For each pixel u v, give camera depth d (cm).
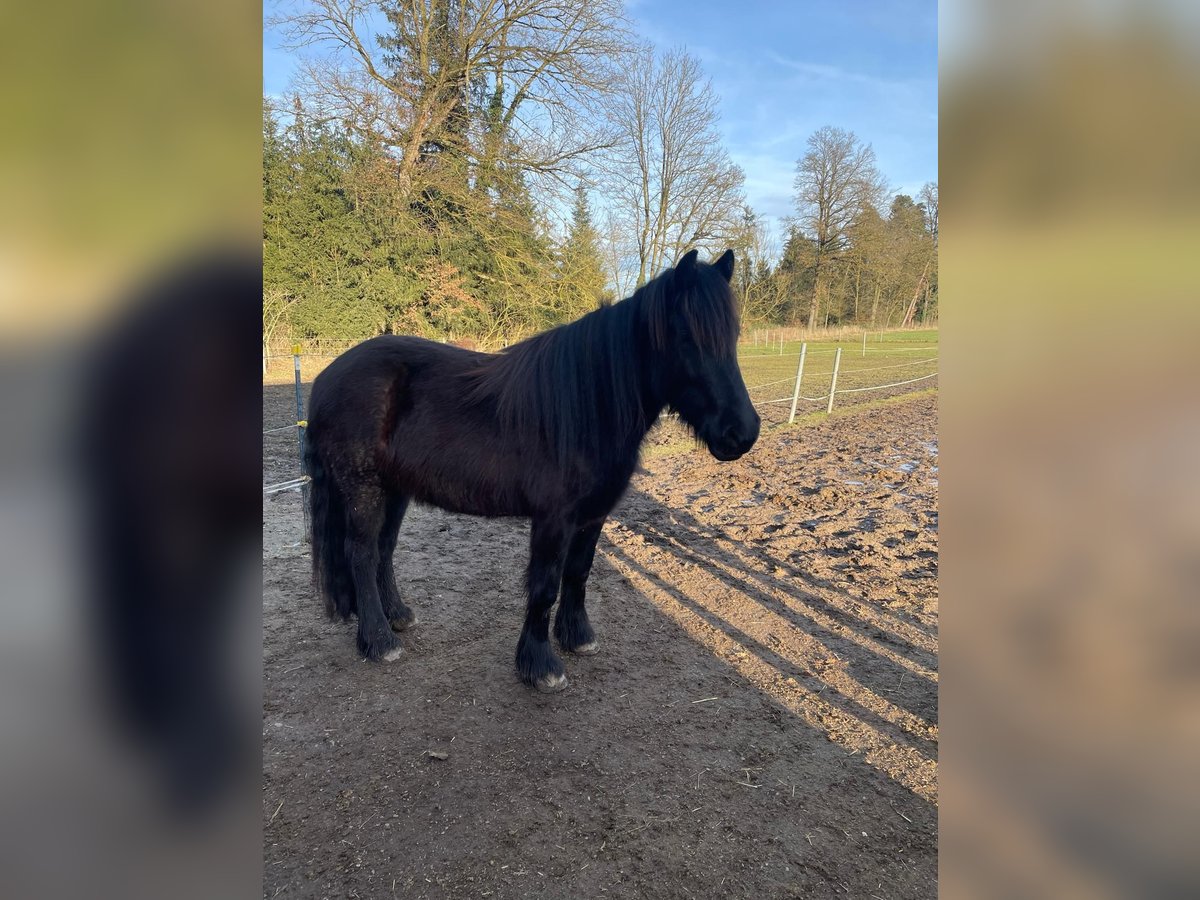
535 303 1691
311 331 1474
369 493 284
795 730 249
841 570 412
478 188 1606
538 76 1580
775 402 1133
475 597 367
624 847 189
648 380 256
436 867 180
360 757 226
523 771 221
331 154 1468
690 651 309
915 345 2786
